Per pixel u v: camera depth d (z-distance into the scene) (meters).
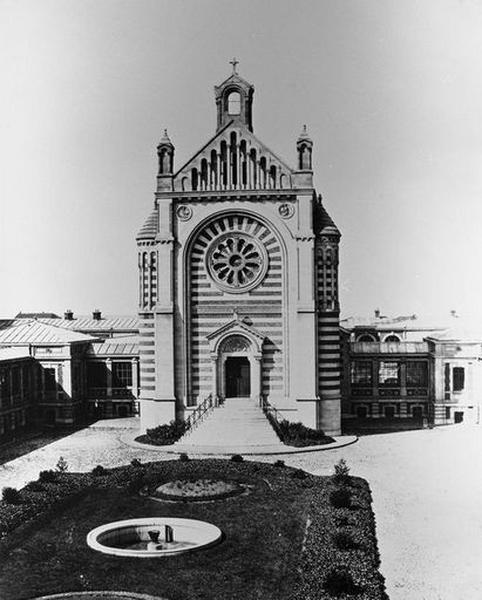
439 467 53.84
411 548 35.25
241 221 70.69
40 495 43.31
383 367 86.94
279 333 70.19
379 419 83.88
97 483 47.38
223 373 70.25
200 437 64.44
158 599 28.83
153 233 72.19
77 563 32.78
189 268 70.81
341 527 37.00
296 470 49.84
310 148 69.62
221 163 70.50
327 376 69.75
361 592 28.88
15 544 35.47
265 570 31.91
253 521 39.09
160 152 70.88
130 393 87.12
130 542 37.47
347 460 56.84
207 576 31.22
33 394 79.25
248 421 65.44
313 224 70.88
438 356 81.12
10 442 67.88
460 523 39.22
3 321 100.44
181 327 70.38
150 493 44.94
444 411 81.19
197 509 41.53
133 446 64.12
